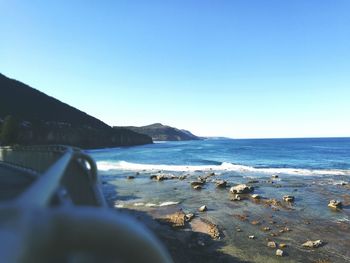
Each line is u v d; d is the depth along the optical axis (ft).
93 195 15.76
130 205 104.37
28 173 54.75
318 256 67.00
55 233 3.70
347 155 313.53
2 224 3.46
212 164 239.30
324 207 101.19
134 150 445.37
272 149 419.13
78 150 18.29
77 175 17.70
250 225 84.53
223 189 129.08
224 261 64.69
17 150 73.41
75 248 3.95
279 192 123.54
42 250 3.48
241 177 162.50
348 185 137.69
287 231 80.33
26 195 4.65
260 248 70.59
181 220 86.48
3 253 2.96
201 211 97.09
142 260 4.41
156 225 84.38
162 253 4.58
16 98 536.83
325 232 79.61
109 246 4.16
